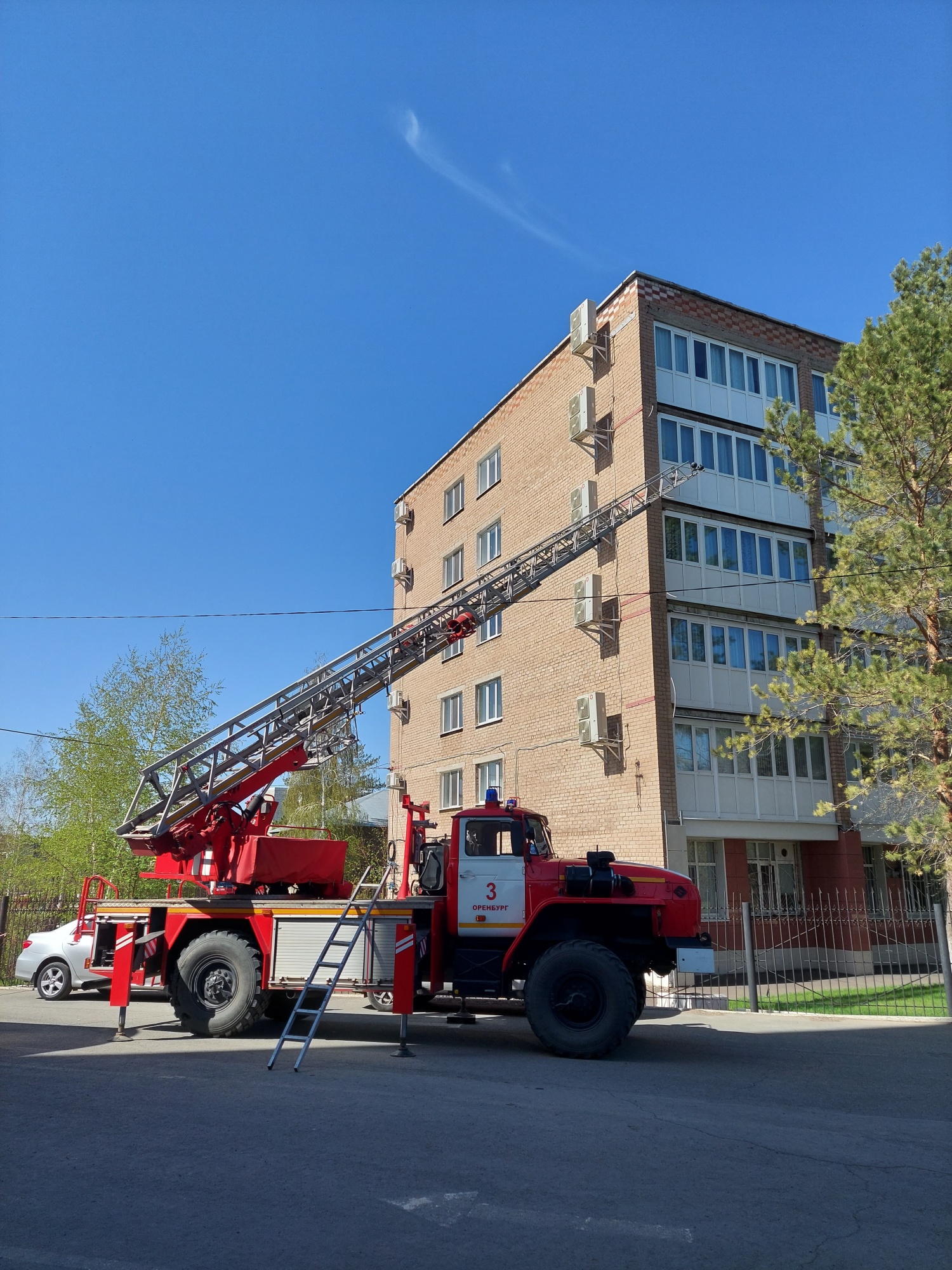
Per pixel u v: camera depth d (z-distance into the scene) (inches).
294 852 457.4
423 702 1195.3
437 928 402.0
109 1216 175.8
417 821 453.7
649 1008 568.1
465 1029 448.1
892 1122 262.1
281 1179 198.2
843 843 813.2
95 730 815.7
